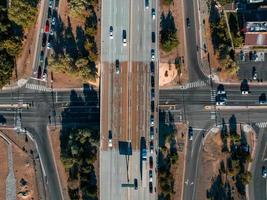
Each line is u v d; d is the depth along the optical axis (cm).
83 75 14600
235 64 14588
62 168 15050
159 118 14975
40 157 15138
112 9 14738
